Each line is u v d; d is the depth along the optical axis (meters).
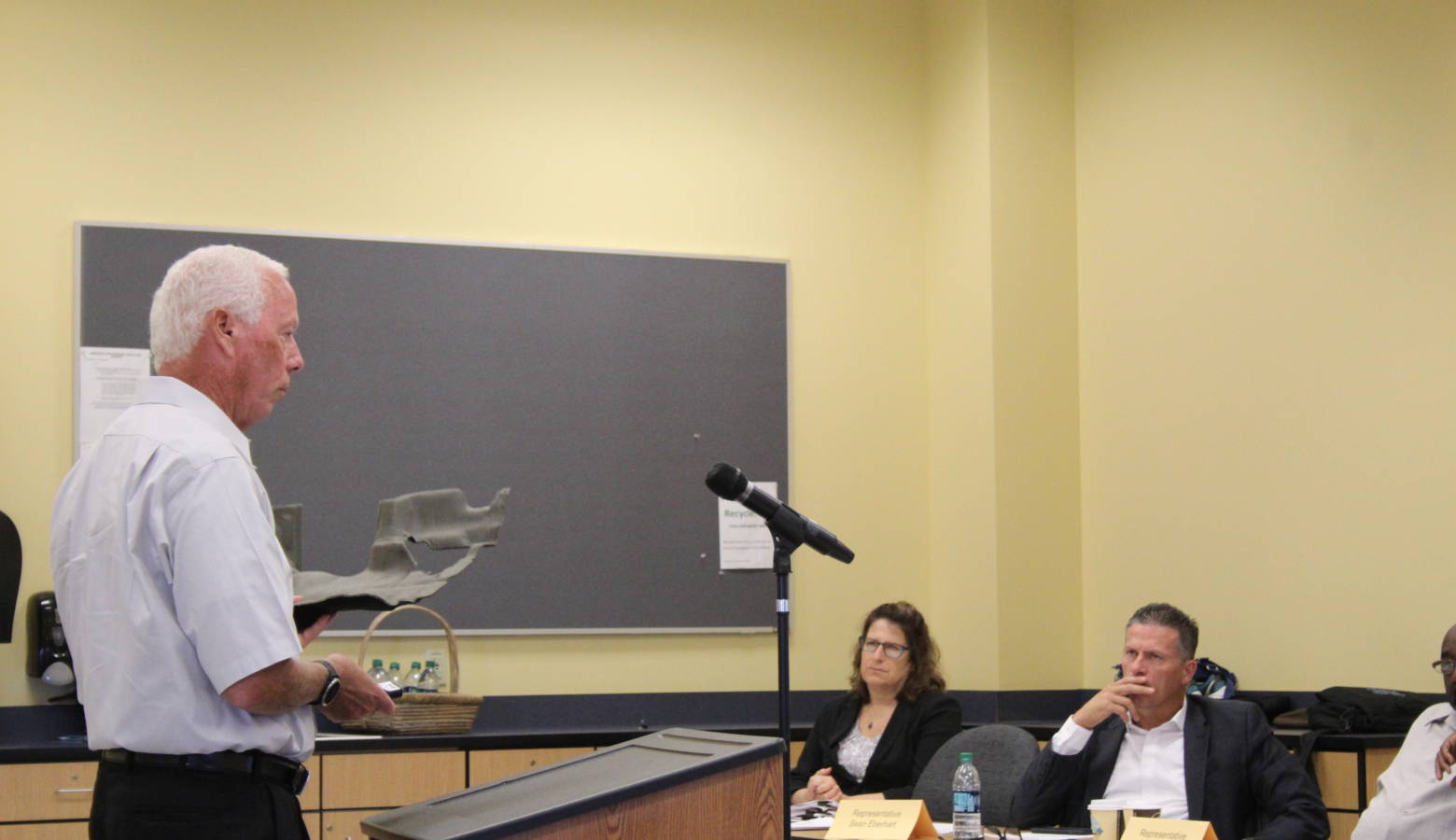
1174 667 3.19
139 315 4.36
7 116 4.34
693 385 4.84
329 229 4.58
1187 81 4.67
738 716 4.76
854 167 5.11
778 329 4.94
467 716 4.21
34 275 4.32
